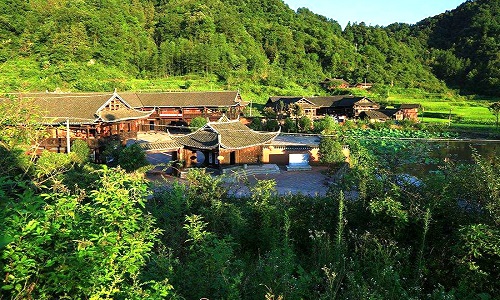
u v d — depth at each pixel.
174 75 97.31
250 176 29.89
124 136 37.25
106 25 96.56
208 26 116.19
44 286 5.43
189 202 14.38
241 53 113.25
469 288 10.02
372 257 11.03
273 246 11.88
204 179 16.05
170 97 59.09
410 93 108.25
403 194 12.96
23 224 5.41
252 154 32.53
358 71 122.25
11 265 5.06
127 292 5.91
